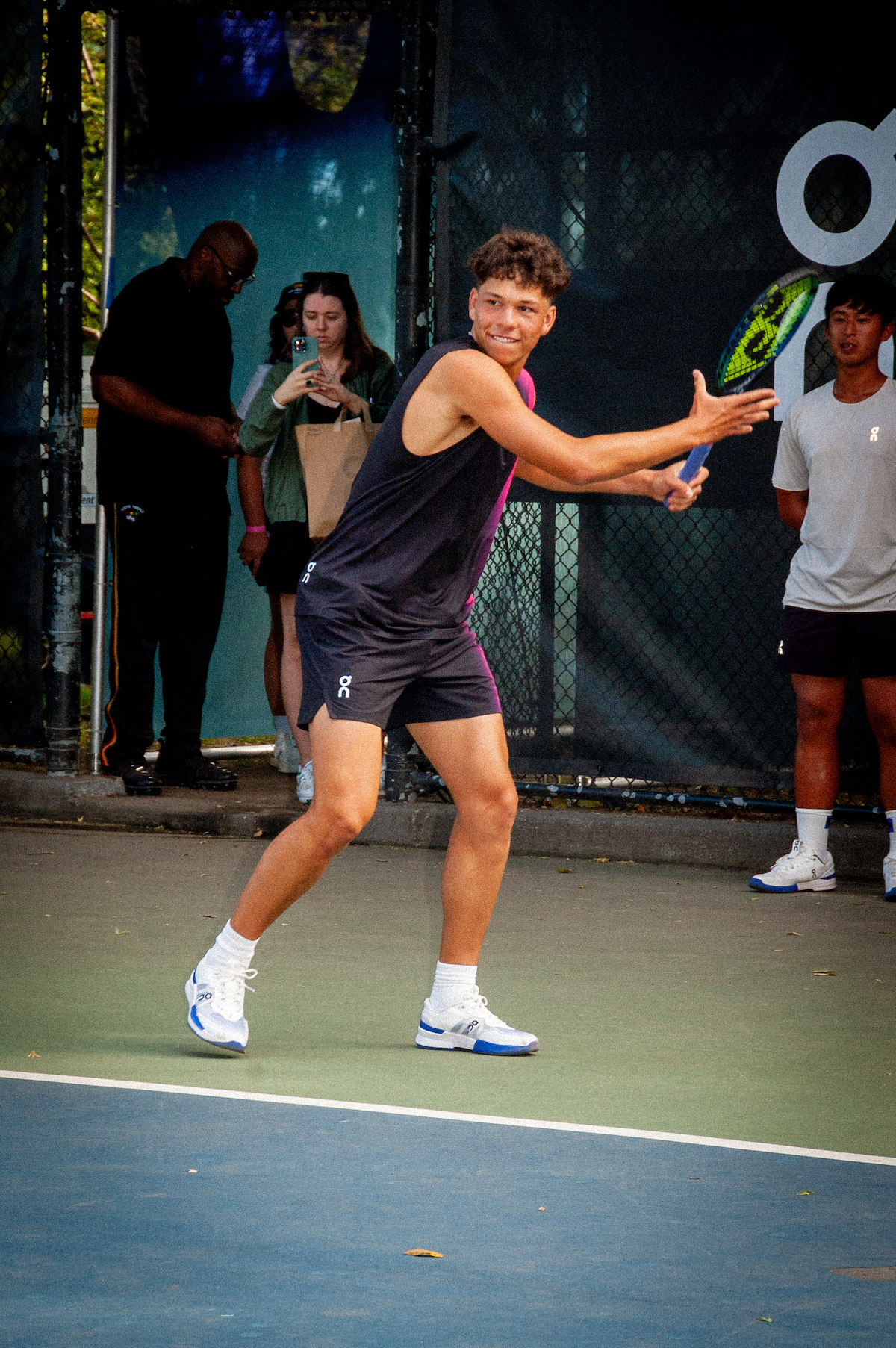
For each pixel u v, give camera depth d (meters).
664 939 20.77
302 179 32.66
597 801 27.55
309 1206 11.69
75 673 28.28
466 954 16.08
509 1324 9.79
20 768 29.77
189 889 23.00
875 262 24.55
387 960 19.56
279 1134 13.30
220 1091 14.46
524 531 26.11
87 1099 14.16
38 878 23.53
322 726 15.39
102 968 18.89
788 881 23.58
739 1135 13.46
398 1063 15.50
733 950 20.27
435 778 26.98
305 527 26.69
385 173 33.19
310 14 31.77
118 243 31.11
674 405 25.39
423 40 26.25
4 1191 11.89
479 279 14.88
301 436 25.38
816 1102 14.41
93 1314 9.86
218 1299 10.09
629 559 25.73
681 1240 11.18
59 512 27.95
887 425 22.97
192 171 31.62
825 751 23.66
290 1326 9.71
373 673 15.30
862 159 24.48
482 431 14.90
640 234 25.38
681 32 25.00
